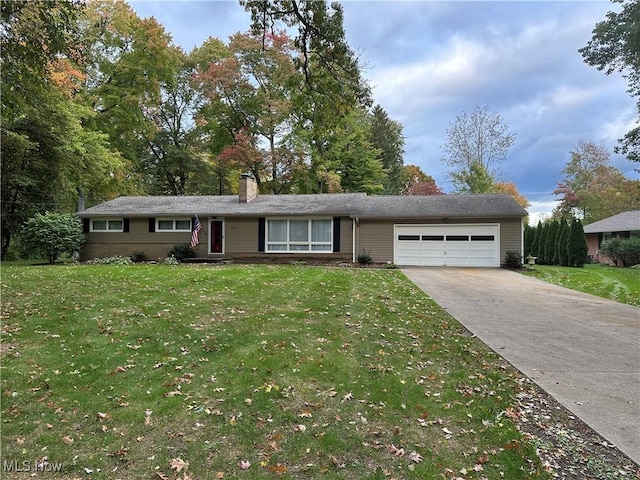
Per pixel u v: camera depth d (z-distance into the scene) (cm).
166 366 441
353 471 267
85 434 307
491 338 583
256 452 287
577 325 662
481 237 1611
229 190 3341
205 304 726
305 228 1747
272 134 2772
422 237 1655
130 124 2455
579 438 310
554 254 2048
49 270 1190
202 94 2784
